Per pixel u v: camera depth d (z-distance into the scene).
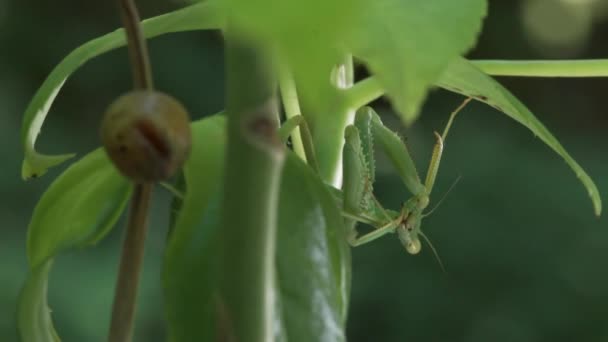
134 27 0.18
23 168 0.23
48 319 0.22
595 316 1.04
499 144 1.20
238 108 0.17
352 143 0.23
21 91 1.20
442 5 0.14
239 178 0.17
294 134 0.23
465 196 1.10
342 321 0.21
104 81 1.27
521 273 1.06
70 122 1.23
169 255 0.20
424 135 1.23
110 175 0.22
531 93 1.60
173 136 0.17
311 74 0.11
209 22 0.21
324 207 0.21
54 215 0.22
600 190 1.13
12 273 0.83
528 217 1.09
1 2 1.25
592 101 1.58
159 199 1.03
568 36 1.69
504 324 1.04
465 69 0.22
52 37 1.27
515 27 1.64
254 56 0.17
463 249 1.07
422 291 1.04
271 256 0.17
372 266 1.05
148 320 0.86
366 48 0.12
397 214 0.26
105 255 0.85
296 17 0.11
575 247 1.07
